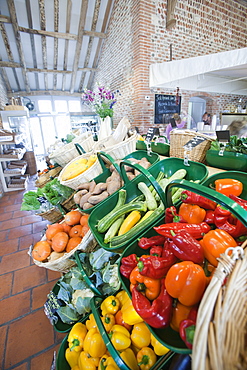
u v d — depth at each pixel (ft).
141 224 2.70
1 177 13.61
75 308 3.34
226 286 1.27
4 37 20.01
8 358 3.87
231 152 3.40
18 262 6.49
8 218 9.75
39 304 4.95
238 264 1.35
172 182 2.08
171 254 1.97
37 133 31.01
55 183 5.78
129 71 17.01
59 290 3.70
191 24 16.33
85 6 18.31
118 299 2.99
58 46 22.57
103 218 3.09
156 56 15.52
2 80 25.50
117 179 3.80
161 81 12.97
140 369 2.37
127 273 2.20
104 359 2.56
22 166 15.99
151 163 4.42
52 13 18.78
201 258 1.82
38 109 30.27
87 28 20.95
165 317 1.67
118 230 2.99
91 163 4.75
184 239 1.85
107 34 21.26
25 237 8.00
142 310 1.75
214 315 1.17
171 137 4.86
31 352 3.95
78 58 23.77
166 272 1.91
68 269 4.10
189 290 1.61
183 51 16.62
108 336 2.43
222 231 1.94
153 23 14.79
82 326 3.09
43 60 24.12
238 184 2.61
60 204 5.61
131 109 17.42
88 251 3.92
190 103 21.79
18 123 19.10
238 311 1.23
